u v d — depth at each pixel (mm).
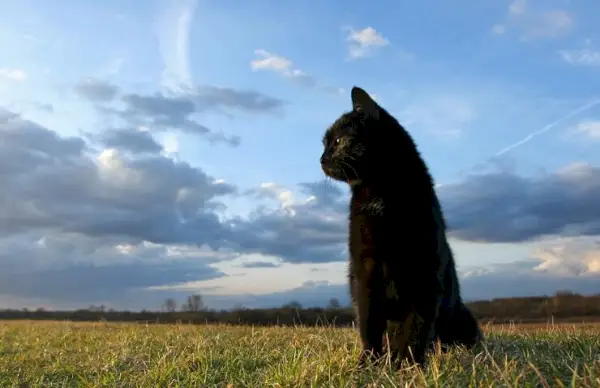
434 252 811
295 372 814
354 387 734
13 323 2225
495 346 974
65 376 1041
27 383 1018
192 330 1573
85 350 1319
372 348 838
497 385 644
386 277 821
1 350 1381
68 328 1907
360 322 846
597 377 627
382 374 740
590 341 950
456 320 949
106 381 927
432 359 786
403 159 838
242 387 830
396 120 880
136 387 884
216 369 963
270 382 803
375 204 832
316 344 1104
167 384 885
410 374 730
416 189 823
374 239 820
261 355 1071
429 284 807
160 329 1658
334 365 839
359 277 839
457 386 663
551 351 917
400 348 830
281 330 1431
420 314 809
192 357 1034
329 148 916
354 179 880
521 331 1303
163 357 1018
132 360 1102
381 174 840
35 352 1335
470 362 792
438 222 832
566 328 1279
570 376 681
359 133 875
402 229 806
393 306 835
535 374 693
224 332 1463
